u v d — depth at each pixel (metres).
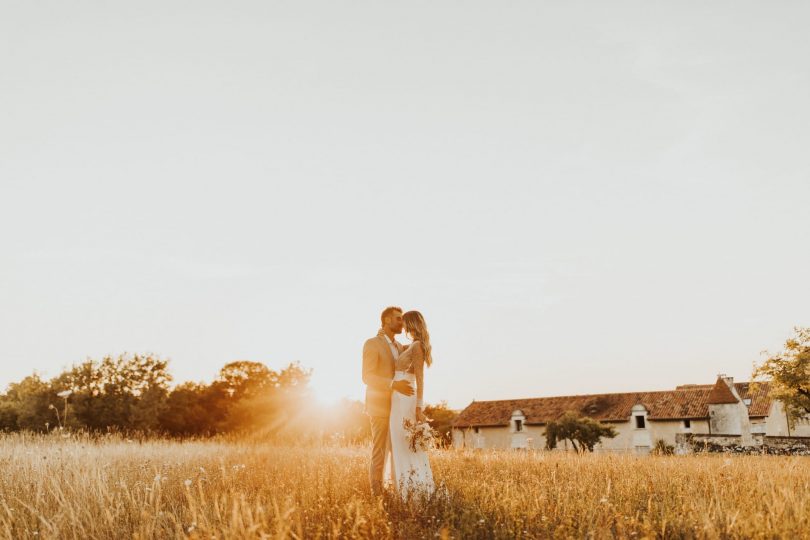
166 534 5.12
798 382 47.28
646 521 4.74
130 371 63.56
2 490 6.50
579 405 66.31
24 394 57.72
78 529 5.32
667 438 60.56
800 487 6.48
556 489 6.34
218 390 86.62
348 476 7.84
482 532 4.88
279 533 4.20
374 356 7.52
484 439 67.75
